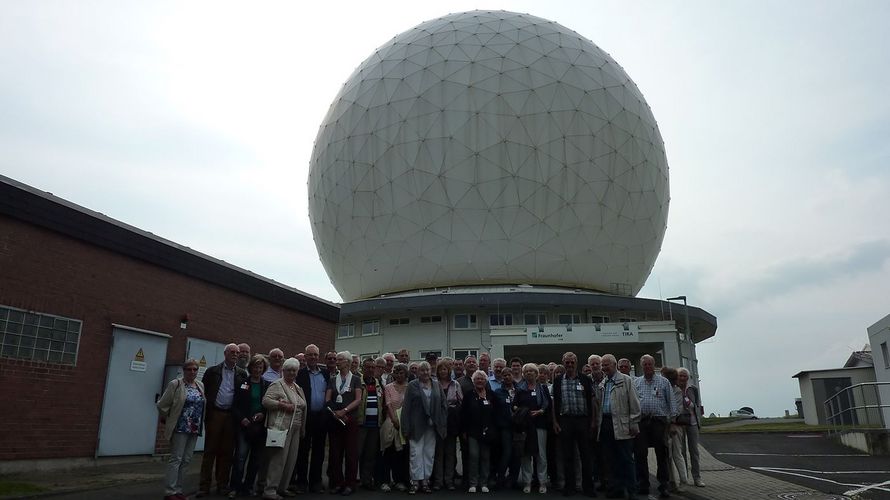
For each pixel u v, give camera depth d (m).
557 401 10.48
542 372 11.19
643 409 10.41
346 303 32.81
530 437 10.41
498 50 32.69
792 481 11.52
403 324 32.44
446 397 10.53
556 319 31.67
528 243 31.16
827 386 33.44
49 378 11.81
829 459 15.48
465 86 31.42
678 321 34.16
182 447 8.79
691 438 11.31
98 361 12.91
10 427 11.01
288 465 9.53
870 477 11.91
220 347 16.48
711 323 36.34
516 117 30.75
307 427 10.27
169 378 14.73
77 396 12.38
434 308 31.22
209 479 9.66
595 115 32.00
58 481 10.33
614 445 10.03
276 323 19.00
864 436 16.83
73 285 12.47
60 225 12.16
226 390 9.82
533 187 30.69
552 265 31.75
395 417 10.47
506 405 10.51
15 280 11.30
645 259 35.34
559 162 30.86
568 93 31.73
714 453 17.25
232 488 9.65
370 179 32.84
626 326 29.20
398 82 33.12
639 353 32.72
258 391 9.80
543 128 30.86
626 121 33.31
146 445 13.99
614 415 9.84
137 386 13.84
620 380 10.02
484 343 31.09
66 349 12.22
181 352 15.20
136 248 14.02
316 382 10.46
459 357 31.14
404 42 35.72
